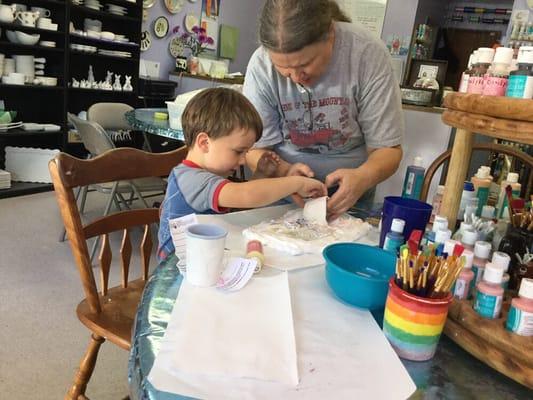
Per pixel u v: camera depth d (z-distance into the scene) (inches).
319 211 42.0
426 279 23.6
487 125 26.2
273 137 52.2
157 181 106.8
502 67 29.3
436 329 23.5
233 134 43.2
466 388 22.2
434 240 30.1
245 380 20.6
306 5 35.8
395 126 47.3
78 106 161.6
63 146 148.6
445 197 34.8
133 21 162.6
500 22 262.2
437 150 70.8
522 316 23.7
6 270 87.7
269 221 41.1
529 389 22.6
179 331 23.5
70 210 41.6
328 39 40.2
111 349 68.4
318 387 20.6
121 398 58.4
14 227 109.2
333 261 29.9
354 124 49.3
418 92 77.2
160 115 108.7
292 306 27.5
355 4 221.6
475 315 25.4
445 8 272.8
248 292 28.4
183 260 32.2
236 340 23.3
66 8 138.4
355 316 27.3
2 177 131.6
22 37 131.3
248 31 235.0
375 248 31.5
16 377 60.1
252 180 47.1
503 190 46.0
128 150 47.8
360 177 43.7
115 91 163.0
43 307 77.1
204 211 43.6
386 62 45.6
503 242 30.1
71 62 155.9
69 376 61.6
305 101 47.7
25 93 146.2
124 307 47.1
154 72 184.7
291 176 44.5
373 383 21.4
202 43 205.5
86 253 43.6
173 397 19.2
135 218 50.4
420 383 22.1
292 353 22.7
